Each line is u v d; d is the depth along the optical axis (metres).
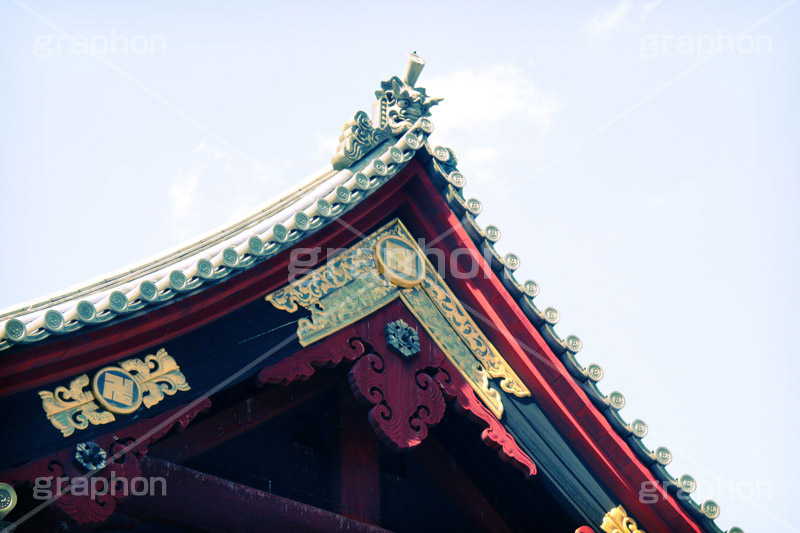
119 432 9.49
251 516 10.45
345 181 12.98
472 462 12.76
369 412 11.17
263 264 10.97
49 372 9.34
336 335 11.33
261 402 11.23
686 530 12.55
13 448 8.98
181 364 10.20
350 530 11.09
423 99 13.80
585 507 12.30
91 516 9.06
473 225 12.47
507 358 12.54
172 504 10.00
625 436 12.52
